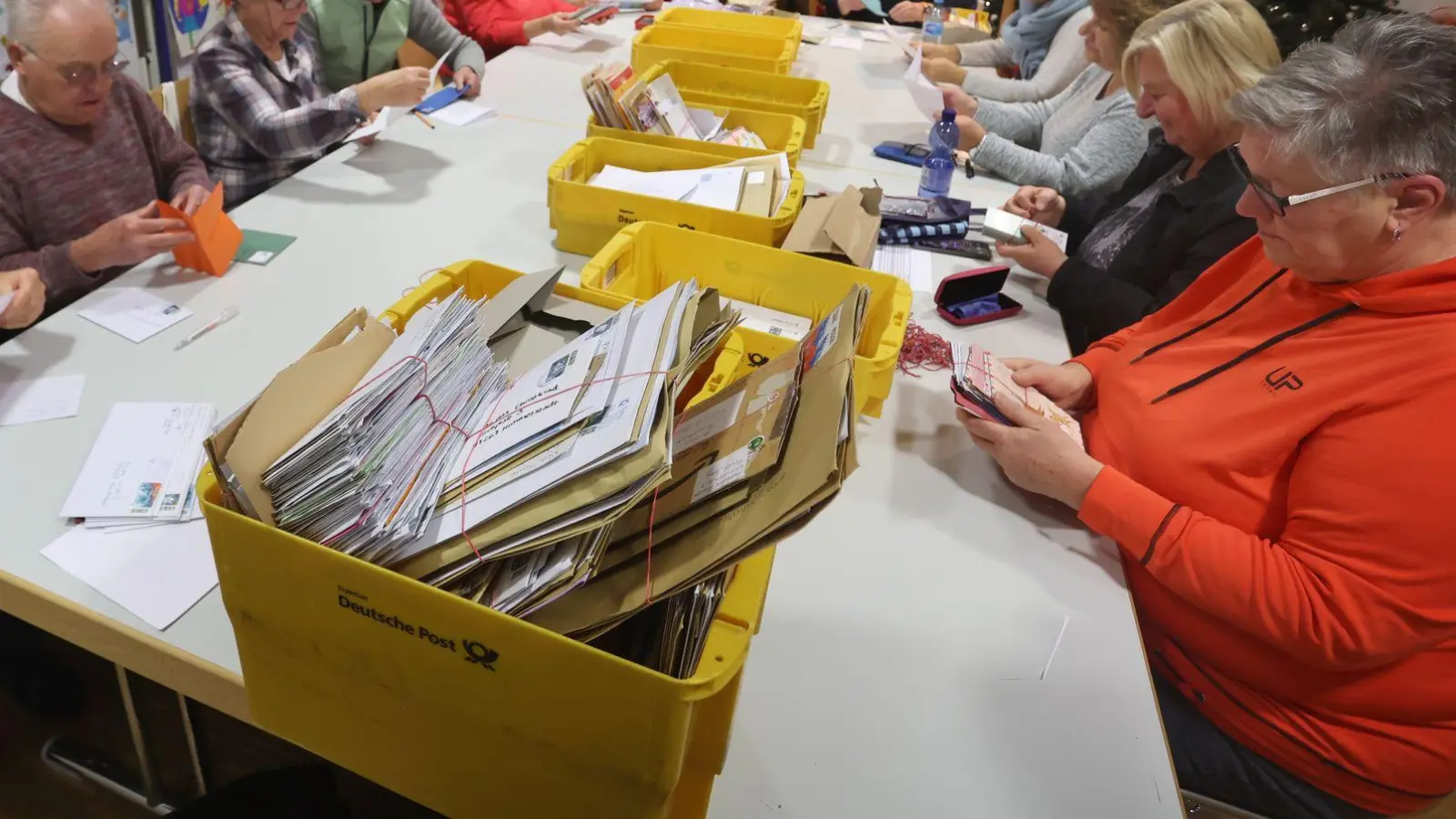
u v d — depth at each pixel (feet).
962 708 3.18
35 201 5.32
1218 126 5.69
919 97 8.03
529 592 2.33
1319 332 3.66
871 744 3.02
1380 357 3.41
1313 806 3.92
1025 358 5.24
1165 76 5.71
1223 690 3.99
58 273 4.91
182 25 10.41
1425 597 3.17
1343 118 3.22
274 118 6.72
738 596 2.47
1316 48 3.46
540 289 3.59
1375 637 3.26
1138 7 6.97
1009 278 6.28
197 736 4.49
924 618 3.52
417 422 2.66
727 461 2.53
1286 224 3.55
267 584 2.53
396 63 9.11
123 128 5.76
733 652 2.29
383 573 2.29
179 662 3.02
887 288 4.78
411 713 2.63
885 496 4.14
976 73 10.14
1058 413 4.49
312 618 2.54
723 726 2.54
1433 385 3.20
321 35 8.50
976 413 4.23
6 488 3.58
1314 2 10.11
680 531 2.46
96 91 5.23
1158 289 5.89
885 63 10.87
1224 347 4.05
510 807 2.73
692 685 2.13
